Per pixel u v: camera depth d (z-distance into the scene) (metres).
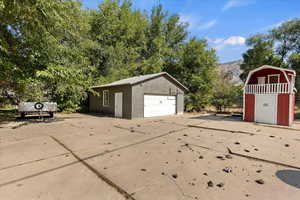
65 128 7.96
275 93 10.17
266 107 10.48
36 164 3.63
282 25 21.00
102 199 2.39
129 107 11.96
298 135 6.75
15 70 8.99
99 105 15.75
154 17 26.41
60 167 3.49
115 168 3.46
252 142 5.59
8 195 2.47
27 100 11.88
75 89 14.18
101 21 20.64
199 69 20.25
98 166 3.55
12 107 15.27
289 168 3.51
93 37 20.31
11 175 3.11
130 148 4.84
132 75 23.39
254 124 9.69
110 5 21.06
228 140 5.84
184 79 20.62
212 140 5.82
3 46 8.20
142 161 3.85
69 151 4.54
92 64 19.39
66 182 2.87
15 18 7.33
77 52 12.83
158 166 3.58
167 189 2.66
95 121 10.43
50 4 7.41
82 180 2.94
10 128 7.89
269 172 3.31
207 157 4.14
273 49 22.09
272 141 5.75
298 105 17.73
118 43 21.50
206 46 20.69
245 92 11.48
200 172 3.30
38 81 10.03
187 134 6.77
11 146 4.97
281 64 21.08
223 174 3.21
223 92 19.25
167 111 14.65
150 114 13.16
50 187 2.71
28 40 9.38
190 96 19.91
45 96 14.16
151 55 26.16
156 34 26.80
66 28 11.02
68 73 10.12
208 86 19.80
